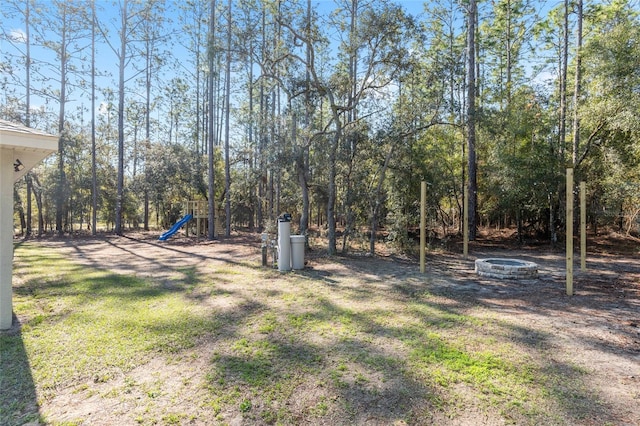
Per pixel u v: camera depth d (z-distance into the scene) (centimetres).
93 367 330
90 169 2125
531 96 1401
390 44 962
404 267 912
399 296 608
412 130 1053
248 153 1664
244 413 258
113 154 2323
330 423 246
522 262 840
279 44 1087
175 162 1950
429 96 1017
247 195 1952
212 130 1602
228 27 1217
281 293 627
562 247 1295
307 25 994
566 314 504
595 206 1368
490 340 400
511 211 1473
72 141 1916
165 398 277
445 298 595
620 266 926
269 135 1120
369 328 441
